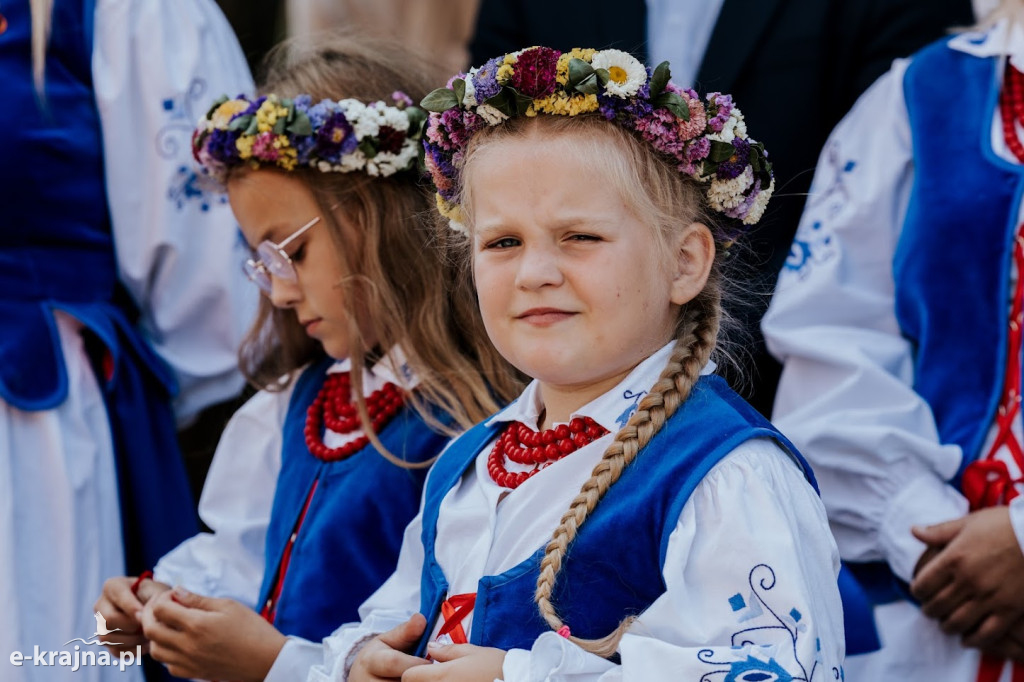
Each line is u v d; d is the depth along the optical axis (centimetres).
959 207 529
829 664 310
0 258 578
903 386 525
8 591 539
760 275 547
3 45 588
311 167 483
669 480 327
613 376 353
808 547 328
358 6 806
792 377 550
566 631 318
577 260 334
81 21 609
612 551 327
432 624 365
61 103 597
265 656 440
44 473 564
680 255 355
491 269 343
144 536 590
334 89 503
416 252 485
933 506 496
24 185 583
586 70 336
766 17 627
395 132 483
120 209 614
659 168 351
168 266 621
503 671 318
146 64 618
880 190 560
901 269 544
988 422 506
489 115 346
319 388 516
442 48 816
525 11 668
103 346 600
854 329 553
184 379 630
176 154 618
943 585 474
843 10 629
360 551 464
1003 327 512
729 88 627
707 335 356
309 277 487
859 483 512
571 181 333
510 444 372
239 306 633
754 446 332
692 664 300
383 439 477
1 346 566
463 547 367
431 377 472
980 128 536
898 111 566
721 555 313
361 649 383
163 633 450
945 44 565
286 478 501
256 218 490
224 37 659
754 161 366
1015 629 468
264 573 494
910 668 491
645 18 650
